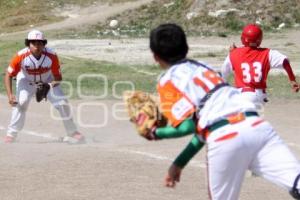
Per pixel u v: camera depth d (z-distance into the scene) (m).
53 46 76.88
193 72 11.32
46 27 110.25
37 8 119.88
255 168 11.58
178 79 11.22
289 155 11.47
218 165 11.24
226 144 11.16
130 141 24.25
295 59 60.97
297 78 44.59
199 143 11.40
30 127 27.77
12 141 24.53
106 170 19.19
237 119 11.25
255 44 20.62
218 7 101.75
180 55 11.50
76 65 52.94
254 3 101.19
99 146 23.19
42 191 16.94
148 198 16.20
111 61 58.12
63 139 24.67
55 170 19.22
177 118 11.11
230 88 11.48
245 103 11.48
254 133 11.25
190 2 106.38
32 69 24.03
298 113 30.97
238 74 20.55
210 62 57.28
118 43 81.06
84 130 26.91
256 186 17.39
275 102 34.66
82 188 17.20
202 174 18.72
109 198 16.22
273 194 16.62
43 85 24.19
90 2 120.56
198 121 11.30
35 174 18.75
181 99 11.13
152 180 18.05
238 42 82.81
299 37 85.50
